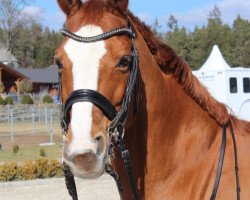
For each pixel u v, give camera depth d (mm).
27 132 23719
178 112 3154
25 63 88750
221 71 19078
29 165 12008
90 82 2535
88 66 2553
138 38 2963
